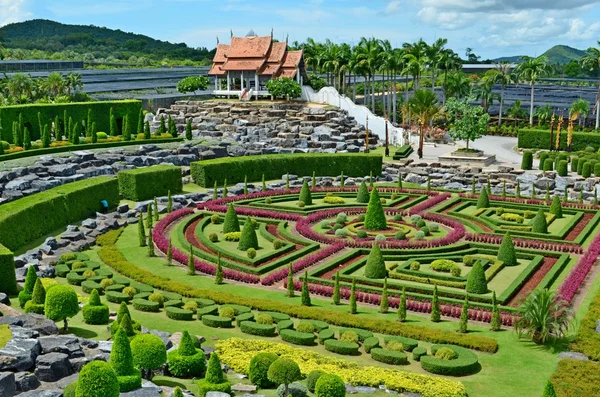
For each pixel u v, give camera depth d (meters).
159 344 35.56
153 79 196.00
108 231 72.88
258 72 141.38
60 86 139.75
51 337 36.88
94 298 45.12
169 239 68.94
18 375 32.44
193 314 48.84
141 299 50.62
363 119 130.62
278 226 74.12
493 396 36.28
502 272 59.00
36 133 105.25
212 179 96.88
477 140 143.12
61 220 72.19
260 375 36.38
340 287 54.69
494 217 78.69
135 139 108.12
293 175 104.50
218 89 150.62
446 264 58.81
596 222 76.56
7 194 71.69
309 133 121.88
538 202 85.69
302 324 44.81
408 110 132.62
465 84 161.62
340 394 32.12
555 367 39.94
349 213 80.94
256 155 106.06
